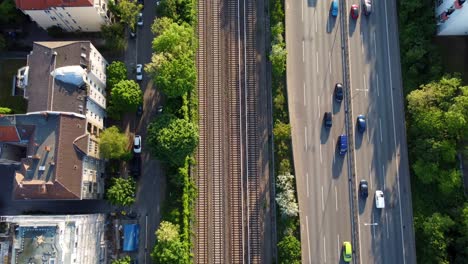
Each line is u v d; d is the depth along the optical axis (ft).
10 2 340.80
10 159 307.17
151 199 341.00
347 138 348.59
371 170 345.31
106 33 345.31
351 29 362.94
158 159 321.93
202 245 333.62
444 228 314.96
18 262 271.69
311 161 344.08
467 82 351.05
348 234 336.49
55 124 291.58
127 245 328.90
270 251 335.26
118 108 334.65
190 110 342.64
